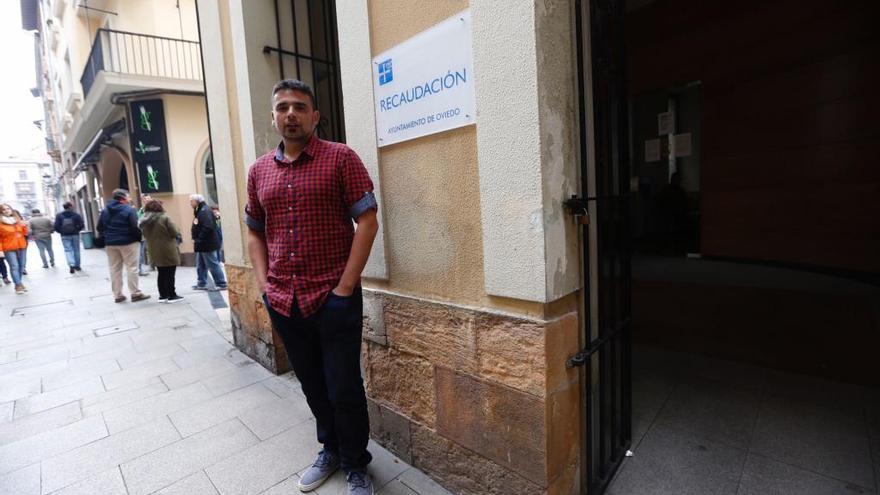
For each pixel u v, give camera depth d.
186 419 2.78
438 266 1.92
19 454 2.45
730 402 2.49
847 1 4.71
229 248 3.87
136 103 9.79
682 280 5.34
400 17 1.91
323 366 2.06
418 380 2.10
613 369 1.97
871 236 4.70
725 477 1.92
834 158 4.98
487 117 1.59
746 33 5.62
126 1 9.73
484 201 1.65
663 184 7.13
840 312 3.75
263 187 1.89
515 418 1.68
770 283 4.87
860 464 1.92
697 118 6.55
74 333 4.85
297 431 2.60
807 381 2.65
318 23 3.72
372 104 2.09
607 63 1.78
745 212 5.96
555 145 1.53
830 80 4.94
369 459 2.09
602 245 1.81
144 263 9.98
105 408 2.98
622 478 1.96
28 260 14.94
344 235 1.90
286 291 1.88
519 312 1.63
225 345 4.23
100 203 15.59
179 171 10.11
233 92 3.45
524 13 1.43
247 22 3.13
